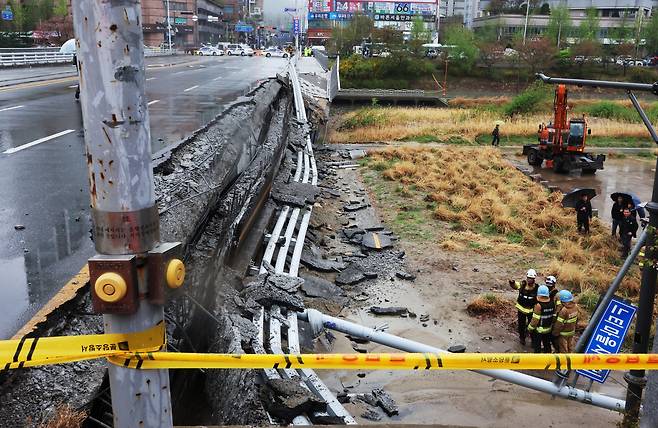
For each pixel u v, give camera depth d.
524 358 3.38
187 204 8.38
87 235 7.87
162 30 89.88
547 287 9.76
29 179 10.41
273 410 6.23
